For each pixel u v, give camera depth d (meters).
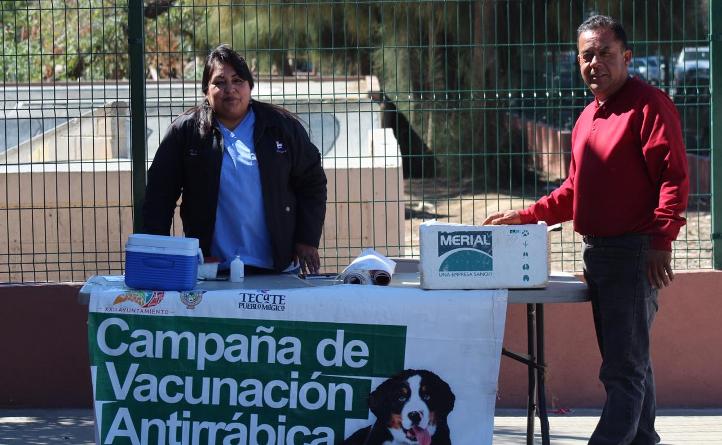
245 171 4.63
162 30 10.22
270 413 4.15
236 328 4.13
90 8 6.16
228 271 4.66
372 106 6.78
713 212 5.95
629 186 4.24
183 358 4.14
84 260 6.16
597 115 4.35
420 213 10.50
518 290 4.12
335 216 6.49
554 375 5.96
